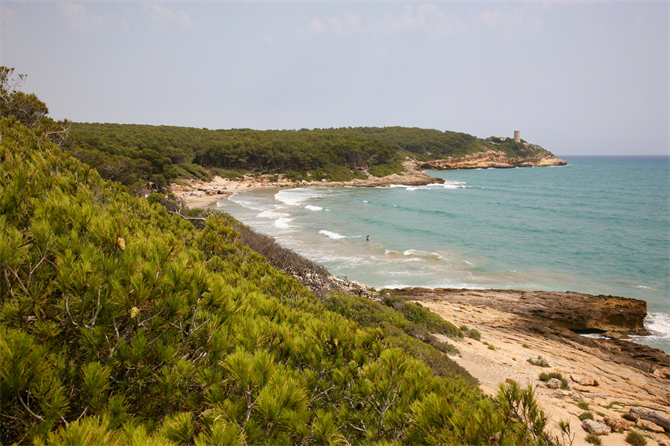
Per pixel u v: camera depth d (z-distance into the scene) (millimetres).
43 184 3342
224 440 1500
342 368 2529
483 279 24547
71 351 1830
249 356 1992
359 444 2109
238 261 5941
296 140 101500
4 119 6480
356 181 89000
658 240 35219
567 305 18922
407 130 155125
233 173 86000
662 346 15938
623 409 8906
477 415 1721
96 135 65438
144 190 34625
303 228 37719
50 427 1361
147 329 2027
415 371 2389
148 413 1800
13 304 1758
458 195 69125
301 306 5418
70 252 1964
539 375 10805
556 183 92000
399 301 14859
